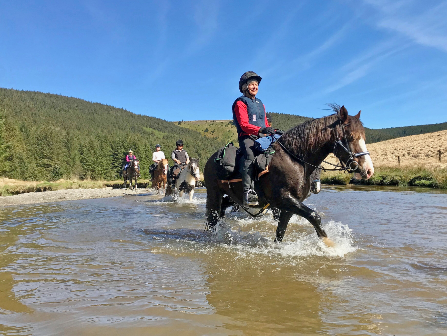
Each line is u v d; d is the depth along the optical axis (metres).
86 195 16.97
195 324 2.46
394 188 17.44
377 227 6.27
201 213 9.41
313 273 3.72
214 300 2.95
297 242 5.32
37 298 3.02
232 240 5.61
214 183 5.89
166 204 12.15
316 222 4.64
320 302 2.88
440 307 2.71
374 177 21.00
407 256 4.29
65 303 2.89
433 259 4.14
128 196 16.59
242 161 5.09
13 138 66.88
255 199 5.07
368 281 3.40
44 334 2.31
